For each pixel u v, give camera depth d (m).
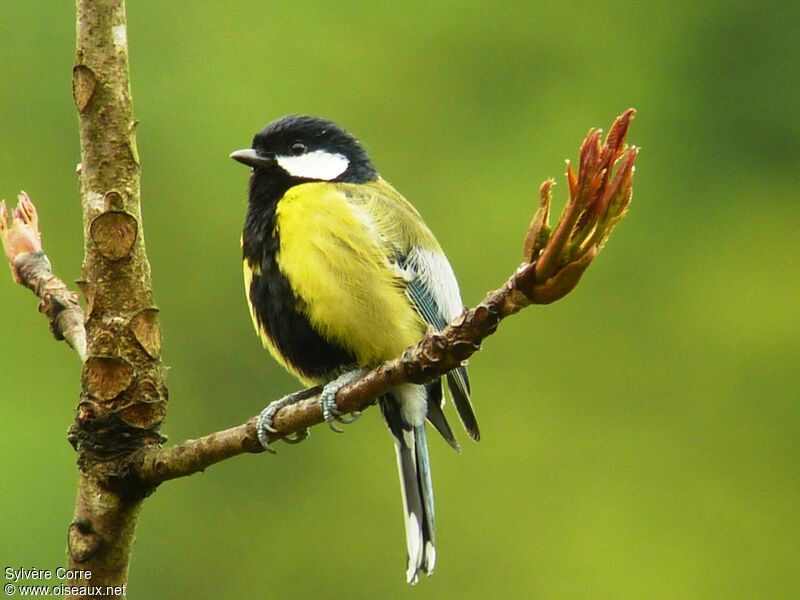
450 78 16.25
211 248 15.14
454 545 13.93
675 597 13.91
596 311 15.82
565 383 15.16
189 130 15.43
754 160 16.70
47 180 15.02
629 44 16.59
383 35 16.08
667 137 16.81
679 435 14.99
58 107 15.23
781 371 15.63
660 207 16.66
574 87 16.56
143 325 4.97
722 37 16.78
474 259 15.45
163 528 13.70
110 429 4.94
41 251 5.61
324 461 14.31
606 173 3.89
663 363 15.48
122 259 4.94
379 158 15.91
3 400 13.71
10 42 15.28
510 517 14.08
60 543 12.80
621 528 14.17
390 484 14.20
